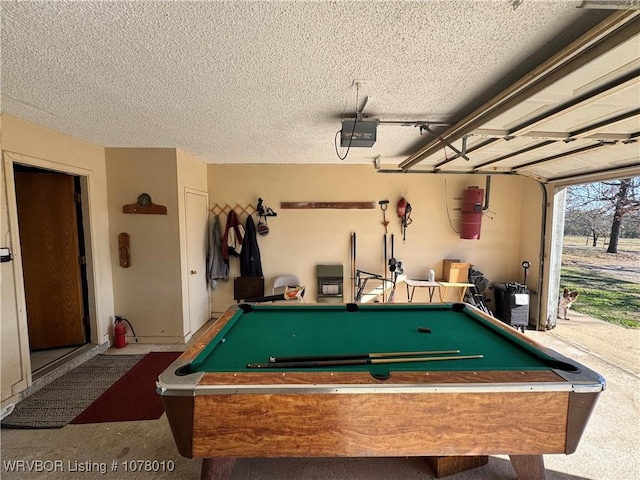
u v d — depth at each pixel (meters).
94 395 2.42
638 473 1.66
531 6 1.11
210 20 1.22
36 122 2.50
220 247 4.28
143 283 3.50
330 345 1.74
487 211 4.38
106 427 2.04
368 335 1.89
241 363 1.50
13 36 1.31
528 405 1.26
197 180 3.98
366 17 1.20
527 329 3.90
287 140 3.05
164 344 3.51
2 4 1.10
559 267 3.88
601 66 1.27
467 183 4.36
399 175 4.36
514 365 1.48
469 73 1.66
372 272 4.41
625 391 2.41
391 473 1.68
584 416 1.28
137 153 3.38
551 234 3.82
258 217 4.34
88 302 3.24
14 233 2.33
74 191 3.15
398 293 4.44
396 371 1.37
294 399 1.26
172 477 1.65
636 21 1.03
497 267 4.43
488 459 1.76
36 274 3.12
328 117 2.38
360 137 2.29
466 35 1.31
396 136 2.85
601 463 1.72
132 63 1.57
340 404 1.26
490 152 2.92
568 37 1.31
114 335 3.44
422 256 4.43
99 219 3.29
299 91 1.90
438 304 2.48
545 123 1.99
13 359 2.31
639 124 1.93
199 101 2.07
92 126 2.61
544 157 3.07
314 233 4.38
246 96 1.98
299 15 1.19
